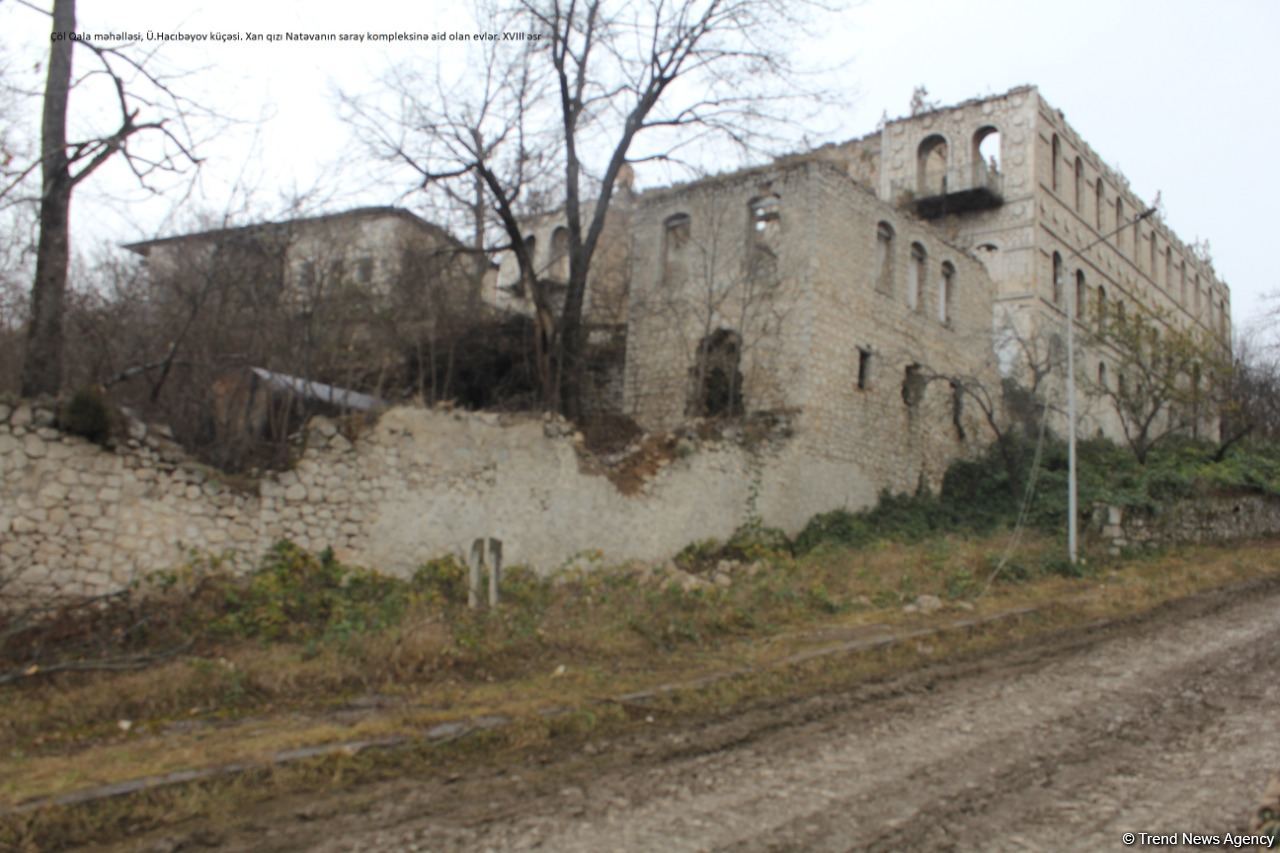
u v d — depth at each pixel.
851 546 21.83
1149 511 24.39
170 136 14.61
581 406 25.94
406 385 23.86
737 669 12.27
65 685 10.32
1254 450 34.06
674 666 12.41
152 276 22.08
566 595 15.85
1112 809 7.64
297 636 12.73
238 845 6.92
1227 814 7.48
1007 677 12.57
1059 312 36.91
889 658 13.42
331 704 10.26
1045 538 23.42
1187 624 16.11
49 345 13.83
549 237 35.28
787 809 7.68
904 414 25.98
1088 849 6.82
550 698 10.59
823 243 23.58
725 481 20.88
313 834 7.12
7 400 12.40
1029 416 31.05
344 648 11.70
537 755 9.05
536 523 17.34
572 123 22.77
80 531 12.65
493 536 16.70
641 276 26.34
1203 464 29.45
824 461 23.16
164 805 7.52
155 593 12.99
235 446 15.98
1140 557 23.06
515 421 17.44
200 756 8.39
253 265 20.97
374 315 25.03
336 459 15.16
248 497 14.20
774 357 23.47
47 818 7.09
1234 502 27.52
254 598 13.41
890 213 26.09
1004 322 35.16
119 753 8.45
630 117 23.09
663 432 20.44
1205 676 12.45
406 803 7.76
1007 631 15.44
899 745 9.50
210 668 10.73
